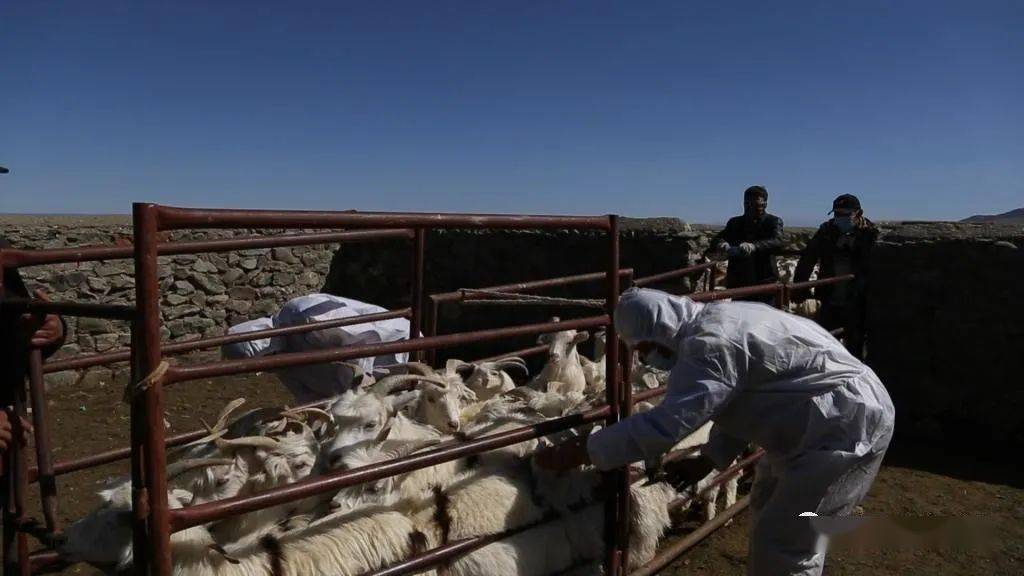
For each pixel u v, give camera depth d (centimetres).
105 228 1103
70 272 1052
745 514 624
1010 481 732
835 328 903
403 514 377
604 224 412
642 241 1030
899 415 912
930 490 699
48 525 342
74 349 1044
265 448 364
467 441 398
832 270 905
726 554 550
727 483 599
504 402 508
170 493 329
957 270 876
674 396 333
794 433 346
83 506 607
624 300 363
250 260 1240
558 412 475
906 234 923
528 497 413
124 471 696
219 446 349
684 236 997
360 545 348
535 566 404
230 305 1220
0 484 335
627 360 439
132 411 262
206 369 271
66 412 899
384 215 321
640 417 338
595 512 436
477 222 353
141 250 251
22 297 350
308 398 681
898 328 915
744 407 351
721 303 363
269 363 291
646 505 470
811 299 942
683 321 352
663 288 1007
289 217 291
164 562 262
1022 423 836
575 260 1087
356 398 399
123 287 1109
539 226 380
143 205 248
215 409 938
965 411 872
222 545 336
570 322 404
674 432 328
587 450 354
